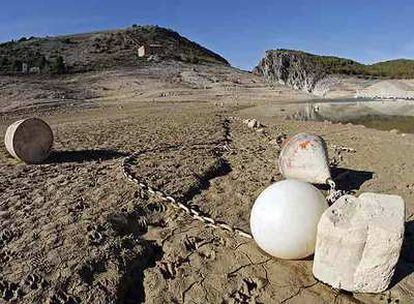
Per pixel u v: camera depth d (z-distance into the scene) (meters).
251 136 4.72
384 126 6.43
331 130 5.36
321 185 2.76
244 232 2.09
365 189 2.83
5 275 1.70
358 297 1.64
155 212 2.36
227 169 3.21
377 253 1.60
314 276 1.74
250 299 1.67
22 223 2.12
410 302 1.62
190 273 1.81
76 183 2.73
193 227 2.18
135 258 1.88
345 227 1.63
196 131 5.04
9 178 2.93
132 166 3.14
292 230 1.73
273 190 1.83
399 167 3.34
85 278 1.71
